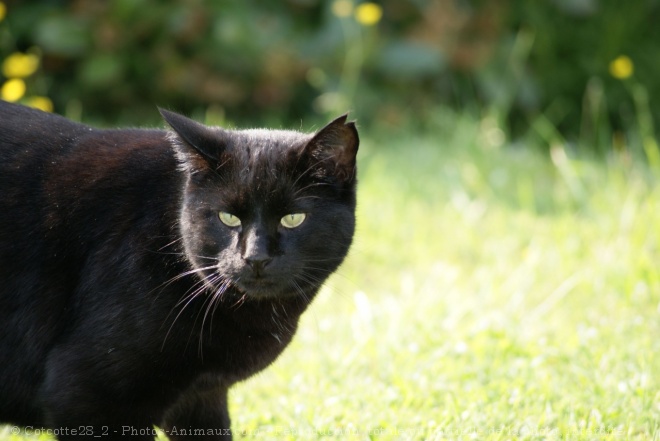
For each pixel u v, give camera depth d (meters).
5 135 6.15
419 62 14.75
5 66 13.02
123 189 6.01
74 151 6.16
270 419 7.50
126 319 5.77
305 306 6.52
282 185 6.05
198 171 6.01
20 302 5.96
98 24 13.81
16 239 5.96
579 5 15.93
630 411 7.18
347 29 14.47
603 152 14.12
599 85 15.74
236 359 6.26
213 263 6.03
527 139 14.98
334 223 6.29
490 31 15.41
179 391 6.09
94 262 5.88
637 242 10.38
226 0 14.23
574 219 11.60
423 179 12.94
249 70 14.52
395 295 10.05
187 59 14.41
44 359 5.97
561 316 9.30
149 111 14.60
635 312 9.13
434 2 15.13
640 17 16.48
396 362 8.30
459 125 13.98
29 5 14.12
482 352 8.36
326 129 6.05
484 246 11.21
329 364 8.33
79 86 14.13
